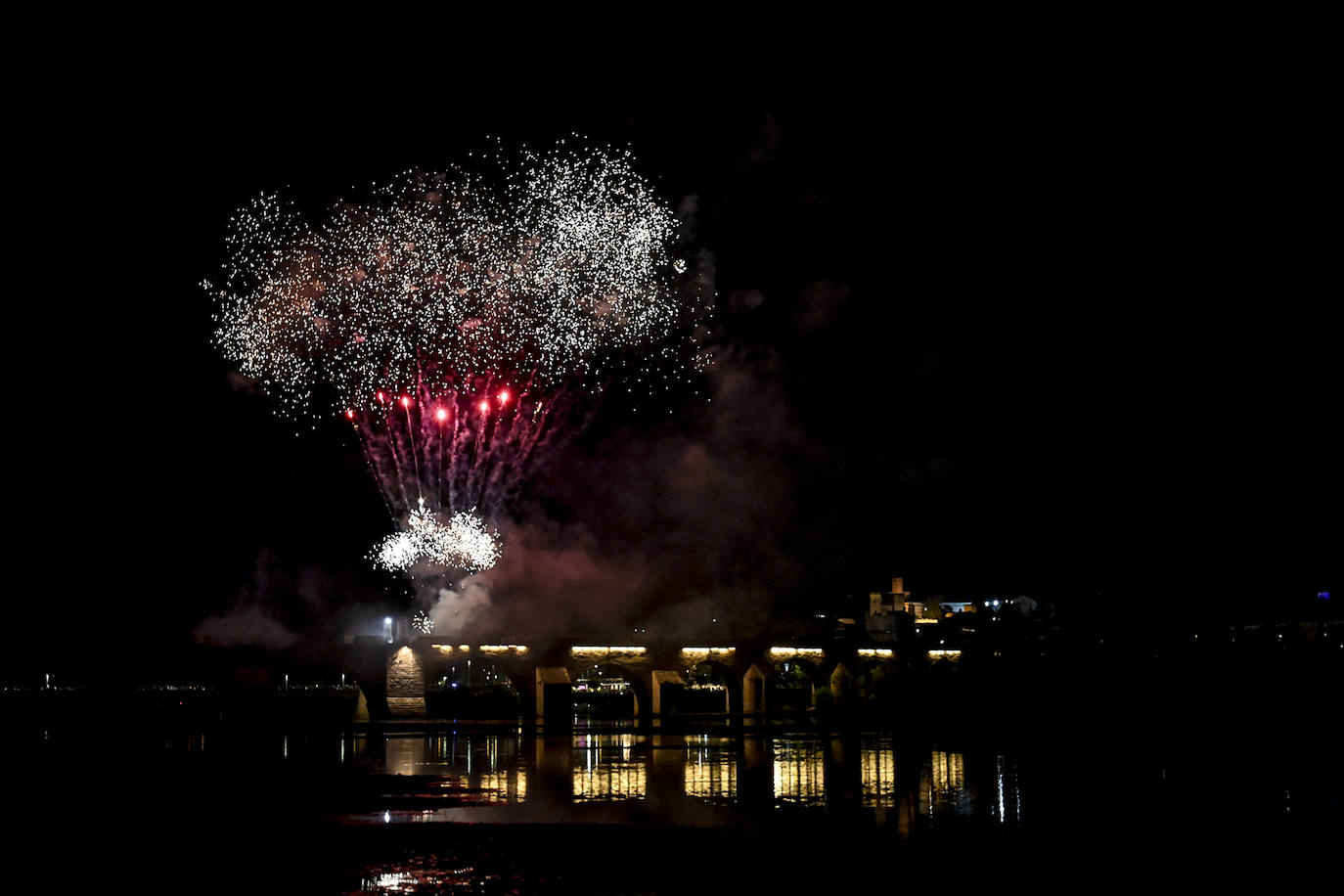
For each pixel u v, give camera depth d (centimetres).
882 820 6294
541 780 8069
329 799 7006
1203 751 10044
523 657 13962
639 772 8619
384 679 13712
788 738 12069
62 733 12275
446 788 7544
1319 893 4756
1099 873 5028
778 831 5919
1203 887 4794
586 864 5106
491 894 4591
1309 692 13025
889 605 19338
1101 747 10425
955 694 14925
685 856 5294
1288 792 7394
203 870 5006
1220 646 14338
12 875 4903
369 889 4675
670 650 14725
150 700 14625
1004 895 4675
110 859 5219
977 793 7375
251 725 13100
